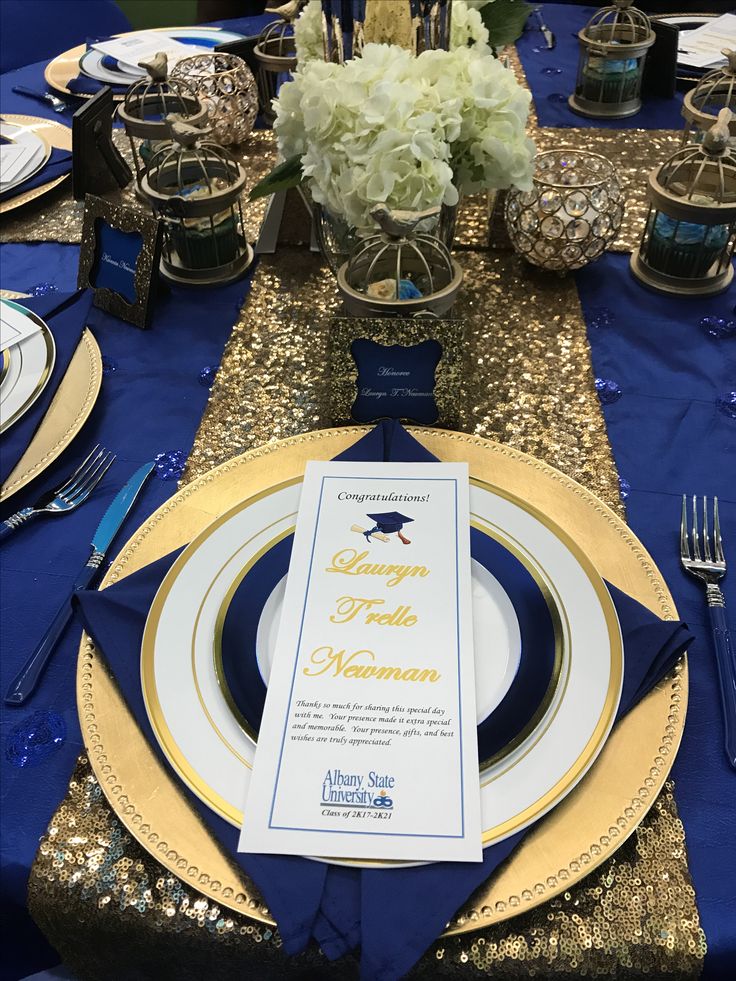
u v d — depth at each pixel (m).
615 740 0.46
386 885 0.40
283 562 0.55
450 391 0.69
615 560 0.56
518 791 0.43
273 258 0.96
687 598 0.58
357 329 0.67
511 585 0.53
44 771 0.49
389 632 0.50
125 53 1.39
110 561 0.61
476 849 0.40
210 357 0.83
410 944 0.38
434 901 0.39
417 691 0.47
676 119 1.26
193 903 0.43
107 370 0.81
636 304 0.88
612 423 0.74
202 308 0.90
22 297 0.85
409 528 0.56
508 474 0.63
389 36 0.83
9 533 0.63
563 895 0.42
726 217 0.81
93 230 0.88
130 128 0.98
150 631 0.50
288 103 0.75
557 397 0.76
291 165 0.80
